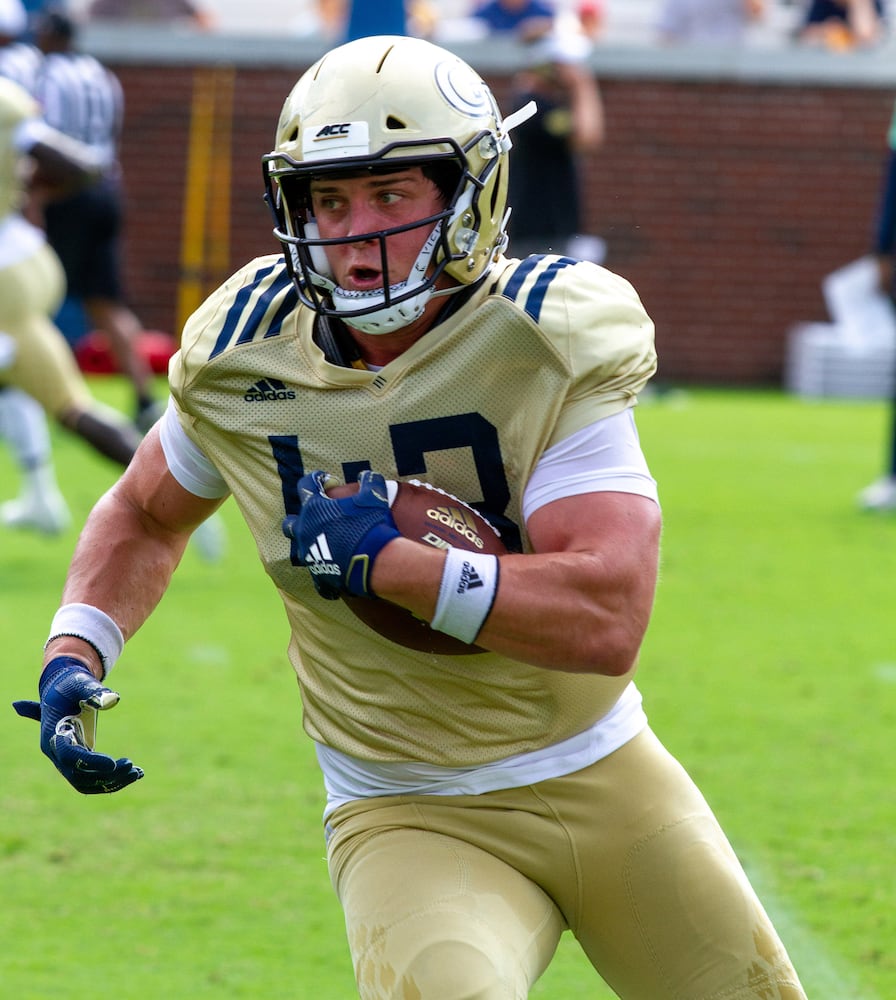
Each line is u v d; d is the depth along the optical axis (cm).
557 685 826
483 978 754
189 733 1719
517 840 834
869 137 4856
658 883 832
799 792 1559
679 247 4912
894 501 3016
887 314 4741
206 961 1202
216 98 4828
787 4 5706
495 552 795
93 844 1422
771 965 834
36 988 1145
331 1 5088
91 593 891
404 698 834
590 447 783
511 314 784
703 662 2012
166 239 4884
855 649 2089
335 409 809
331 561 757
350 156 775
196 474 886
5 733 1731
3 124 2323
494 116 820
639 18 5866
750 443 3847
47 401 2347
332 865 868
